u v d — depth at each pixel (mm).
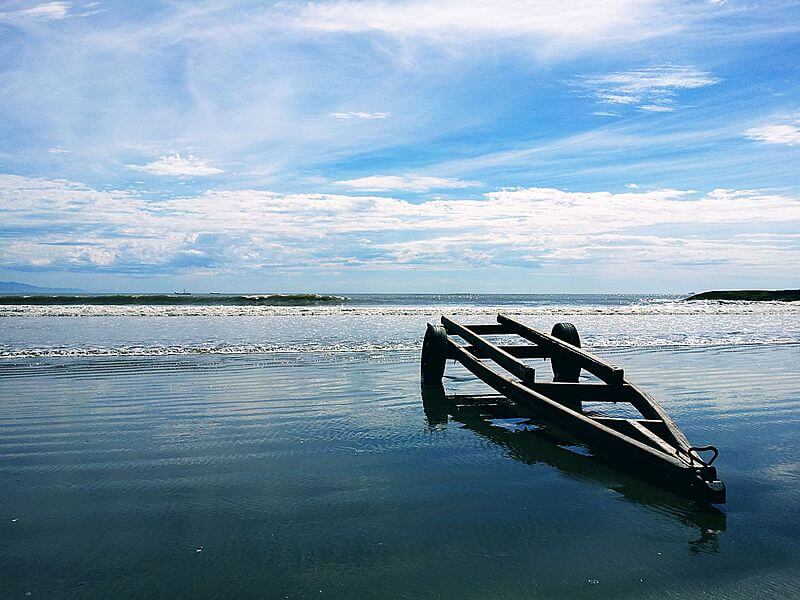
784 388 9844
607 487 5020
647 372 11508
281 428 6934
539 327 21891
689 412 7930
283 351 14398
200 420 7273
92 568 3488
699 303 62531
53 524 4113
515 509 4480
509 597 3201
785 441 6480
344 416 7617
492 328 10312
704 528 4156
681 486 4637
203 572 3451
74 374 10617
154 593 3211
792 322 28188
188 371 11086
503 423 7414
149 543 3826
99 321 24312
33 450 5926
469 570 3502
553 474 5359
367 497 4699
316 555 3682
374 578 3396
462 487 4965
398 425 7188
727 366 12438
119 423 7082
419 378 10758
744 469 5484
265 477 5164
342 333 19734
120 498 4633
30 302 46000
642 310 39312
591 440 5746
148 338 17266
